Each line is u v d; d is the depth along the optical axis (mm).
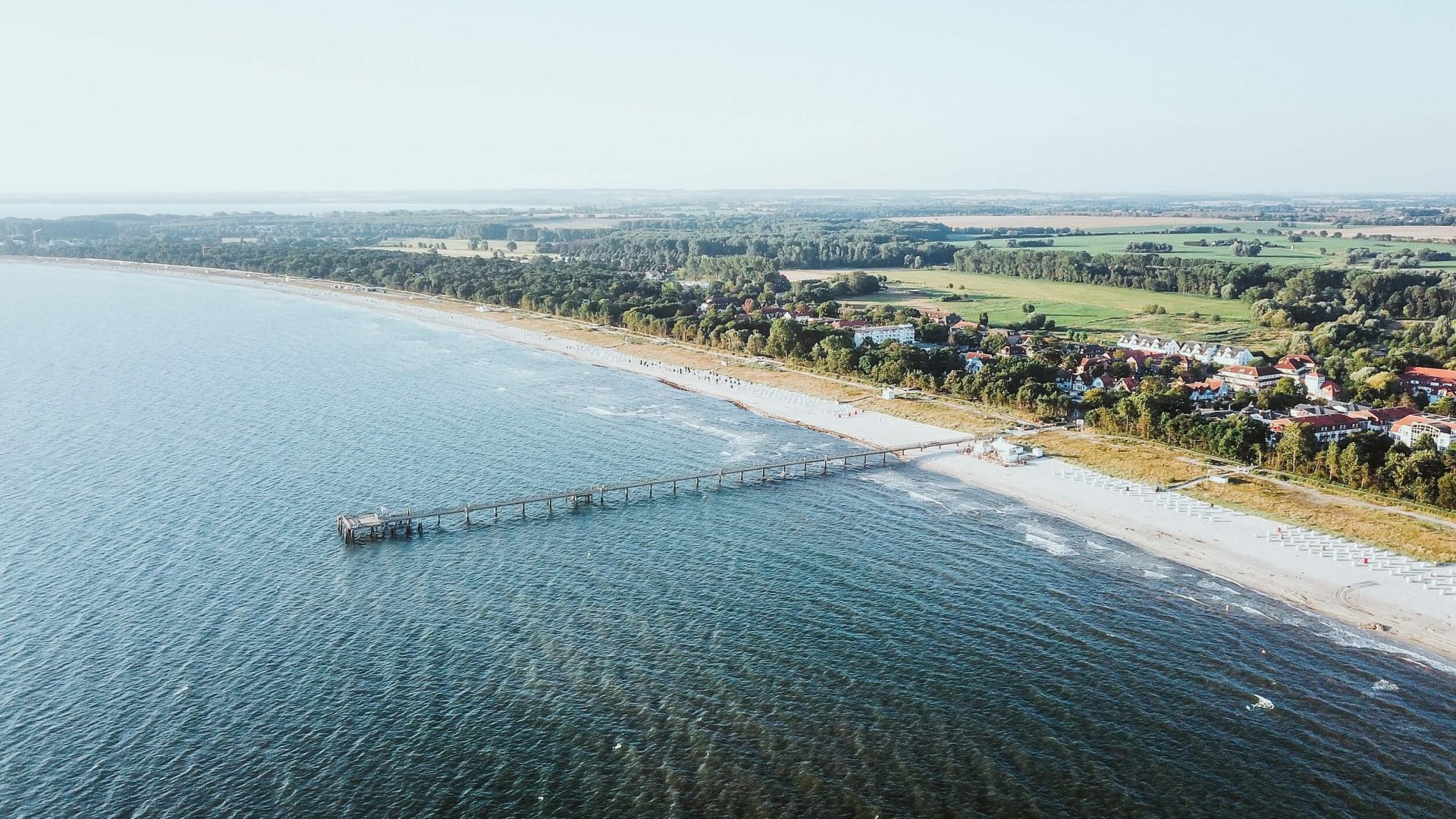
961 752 88938
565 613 116125
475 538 141375
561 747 89062
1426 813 80812
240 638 108312
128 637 107812
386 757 87250
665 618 115125
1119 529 145000
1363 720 94438
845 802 81875
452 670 102250
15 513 145875
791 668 103438
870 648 108188
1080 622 114875
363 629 111125
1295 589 123562
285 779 84000
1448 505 144750
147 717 92688
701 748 89000
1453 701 97562
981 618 115750
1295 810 81250
